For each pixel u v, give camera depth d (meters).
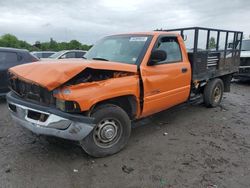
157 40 4.75
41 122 3.54
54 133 3.51
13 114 4.03
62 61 3.96
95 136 3.86
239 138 4.88
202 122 5.79
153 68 4.53
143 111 4.46
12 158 3.88
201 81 6.27
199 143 4.59
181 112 6.53
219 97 7.12
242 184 3.33
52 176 3.43
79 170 3.60
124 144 4.20
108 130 3.94
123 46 4.85
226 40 7.00
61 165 3.71
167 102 5.02
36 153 4.05
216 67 6.71
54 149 4.20
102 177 3.43
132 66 4.15
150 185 3.27
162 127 5.40
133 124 5.53
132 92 4.11
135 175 3.49
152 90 4.52
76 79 3.53
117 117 4.00
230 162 3.90
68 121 3.41
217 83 6.87
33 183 3.26
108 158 3.97
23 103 3.73
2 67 7.43
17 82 4.04
